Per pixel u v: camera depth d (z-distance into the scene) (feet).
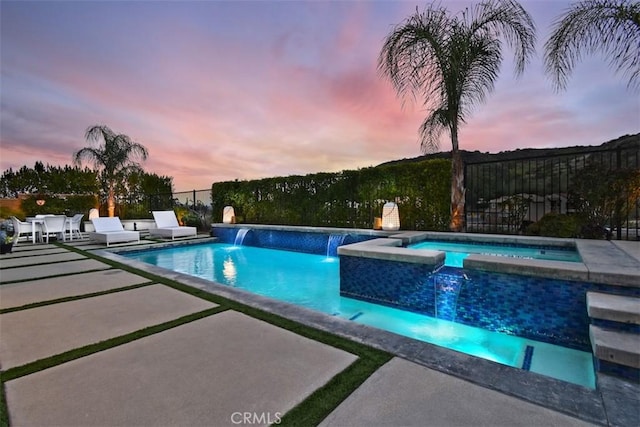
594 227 17.37
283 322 8.61
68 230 35.17
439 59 20.01
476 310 10.69
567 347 9.09
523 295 9.80
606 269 8.77
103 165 46.09
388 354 6.65
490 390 5.28
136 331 8.14
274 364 6.28
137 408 4.93
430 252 12.49
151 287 12.69
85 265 17.83
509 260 10.36
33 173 63.82
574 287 8.96
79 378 5.87
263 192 35.70
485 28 19.57
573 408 4.75
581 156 18.30
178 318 9.06
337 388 5.40
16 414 4.81
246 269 20.94
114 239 27.94
